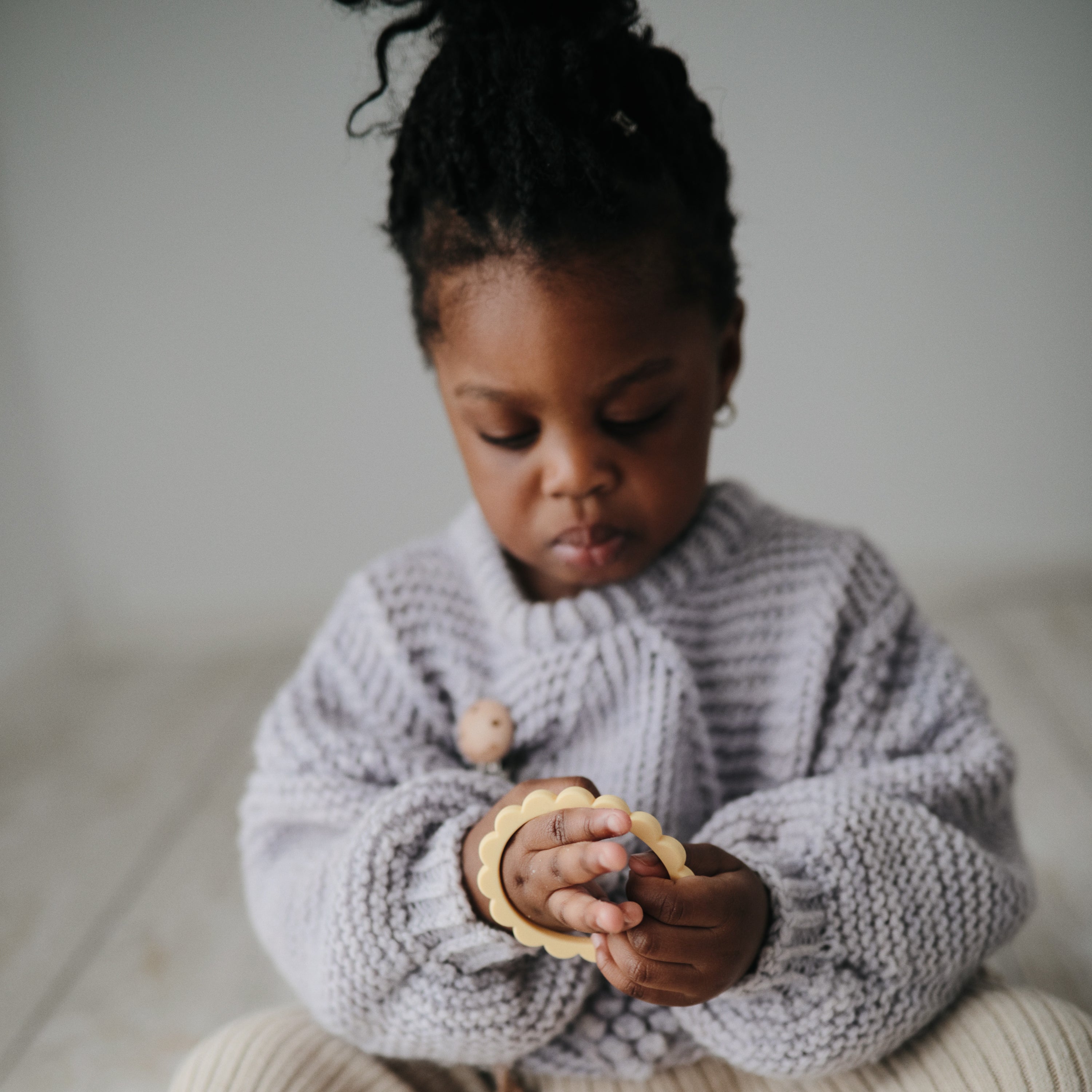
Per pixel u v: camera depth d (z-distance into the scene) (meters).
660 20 1.27
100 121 1.31
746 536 0.65
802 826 0.57
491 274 0.54
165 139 1.31
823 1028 0.54
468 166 0.54
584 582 0.61
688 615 0.63
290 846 0.62
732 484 0.66
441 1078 0.62
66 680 1.44
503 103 0.54
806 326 1.37
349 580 0.68
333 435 1.42
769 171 1.31
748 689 0.63
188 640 1.50
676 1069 0.60
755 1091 0.59
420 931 0.54
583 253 0.54
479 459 0.58
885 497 1.43
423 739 0.64
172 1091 0.57
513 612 0.63
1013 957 0.81
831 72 1.28
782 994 0.55
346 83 1.29
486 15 0.57
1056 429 1.40
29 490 1.41
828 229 1.33
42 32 1.28
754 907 0.51
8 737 1.29
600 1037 0.59
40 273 1.36
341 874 0.55
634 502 0.57
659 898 0.48
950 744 0.63
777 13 1.26
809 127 1.30
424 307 0.60
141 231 1.35
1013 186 1.31
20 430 1.39
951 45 1.27
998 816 0.62
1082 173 1.30
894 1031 0.55
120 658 1.50
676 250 0.56
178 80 1.29
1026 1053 0.54
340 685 0.65
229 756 1.23
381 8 0.68
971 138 1.30
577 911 0.47
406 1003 0.55
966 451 1.41
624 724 0.61
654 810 0.60
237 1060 0.57
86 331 1.39
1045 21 1.26
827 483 1.43
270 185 1.33
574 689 0.62
